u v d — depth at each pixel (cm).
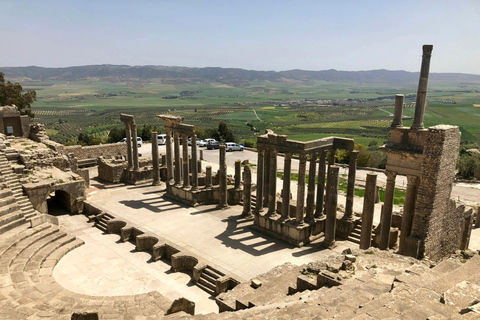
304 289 1983
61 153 4912
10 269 2588
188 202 4222
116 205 4184
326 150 3281
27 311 1905
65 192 4169
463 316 944
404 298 1241
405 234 2491
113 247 3281
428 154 2236
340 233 3394
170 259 3089
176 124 4209
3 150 4159
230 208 4147
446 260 1709
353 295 1504
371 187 2675
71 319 1711
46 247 3052
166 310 2005
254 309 1698
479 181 6184
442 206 2375
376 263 2020
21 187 3747
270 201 3441
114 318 1839
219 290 2581
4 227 3128
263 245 3238
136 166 4994
